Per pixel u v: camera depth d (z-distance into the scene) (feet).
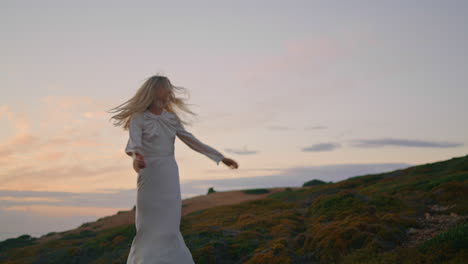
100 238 59.26
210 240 41.57
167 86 11.71
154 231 11.23
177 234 11.55
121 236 55.77
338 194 51.90
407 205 43.11
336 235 31.30
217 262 34.63
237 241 39.70
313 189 91.86
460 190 43.96
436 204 42.27
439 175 72.13
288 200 84.74
